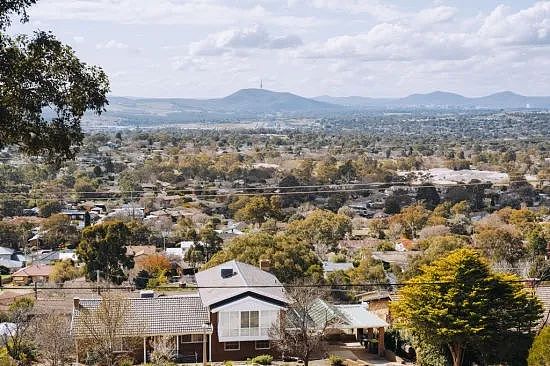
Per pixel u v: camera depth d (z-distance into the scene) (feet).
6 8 51.44
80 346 128.06
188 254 262.67
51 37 54.24
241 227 339.36
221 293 140.36
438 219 338.54
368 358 141.18
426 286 123.85
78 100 55.67
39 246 312.71
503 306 122.52
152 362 127.44
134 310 139.54
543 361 102.58
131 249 269.85
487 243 258.37
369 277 207.51
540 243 263.08
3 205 362.74
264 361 134.51
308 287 140.87
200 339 139.44
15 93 53.21
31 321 140.15
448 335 121.80
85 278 227.81
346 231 322.14
